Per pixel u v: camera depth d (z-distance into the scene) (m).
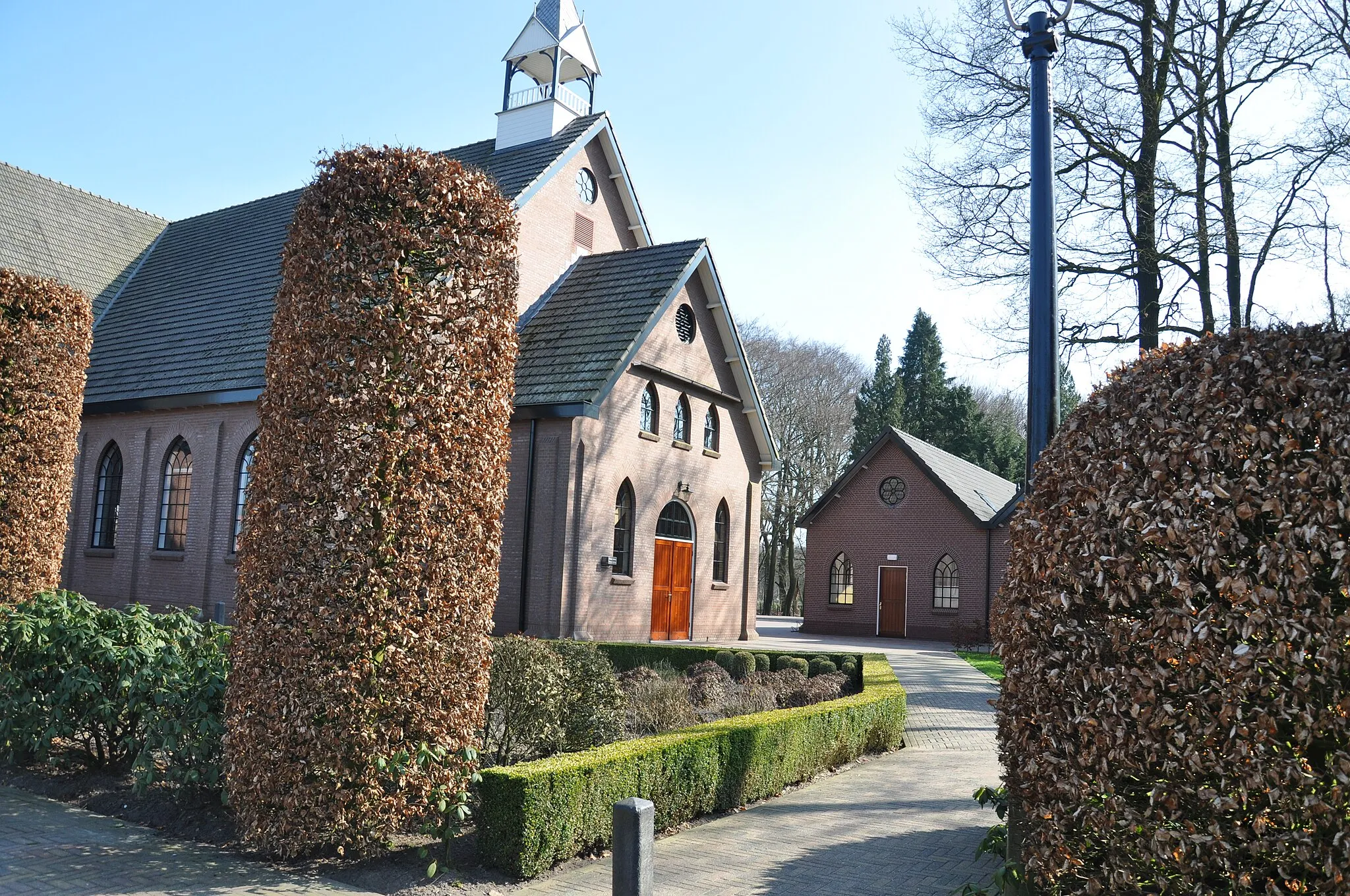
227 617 21.19
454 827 6.97
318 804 6.51
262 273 26.97
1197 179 16.73
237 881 6.13
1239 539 4.06
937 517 33.91
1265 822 4.01
